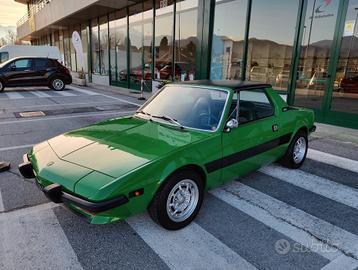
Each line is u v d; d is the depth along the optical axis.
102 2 14.48
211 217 3.22
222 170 3.33
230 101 3.49
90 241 2.77
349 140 6.34
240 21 9.57
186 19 11.58
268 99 4.14
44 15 24.80
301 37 8.10
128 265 2.47
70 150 3.05
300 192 3.88
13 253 2.58
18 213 3.23
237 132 3.47
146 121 3.72
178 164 2.79
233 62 10.09
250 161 3.73
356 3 6.91
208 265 2.48
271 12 8.69
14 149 5.43
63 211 3.29
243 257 2.59
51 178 2.70
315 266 2.49
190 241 2.80
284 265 2.50
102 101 11.63
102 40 18.86
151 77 14.34
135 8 14.82
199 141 3.08
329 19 7.43
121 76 17.03
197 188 3.08
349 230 3.04
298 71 8.33
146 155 2.78
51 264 2.46
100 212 2.40
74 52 24.44
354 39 7.07
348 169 4.70
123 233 2.90
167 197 2.79
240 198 3.68
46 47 20.64
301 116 4.61
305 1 7.86
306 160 5.10
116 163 2.68
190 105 3.73
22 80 14.02
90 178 2.52
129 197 2.52
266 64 9.14
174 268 2.44
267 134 3.91
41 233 2.88
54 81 14.84
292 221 3.18
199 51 10.73
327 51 7.58
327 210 3.43
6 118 8.14
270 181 4.21
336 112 7.58
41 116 8.48
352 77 7.19
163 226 2.87
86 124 7.53
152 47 13.92
